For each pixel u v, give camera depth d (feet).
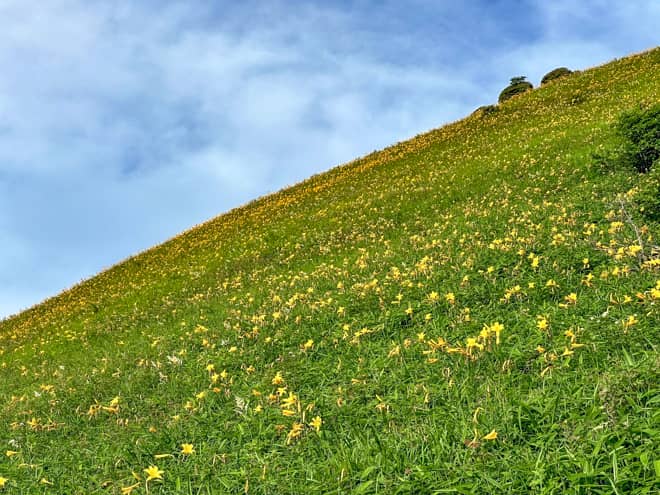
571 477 11.63
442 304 31.17
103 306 78.64
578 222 40.24
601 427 13.42
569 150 69.46
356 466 15.52
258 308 46.93
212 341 38.81
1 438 29.96
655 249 28.40
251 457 18.99
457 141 114.83
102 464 22.06
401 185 88.79
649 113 49.01
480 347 21.70
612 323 21.42
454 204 66.33
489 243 43.45
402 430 17.76
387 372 24.52
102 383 35.99
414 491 13.21
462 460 14.38
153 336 48.47
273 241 79.66
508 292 28.58
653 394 14.14
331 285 46.03
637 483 11.14
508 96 162.09
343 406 21.38
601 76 125.39
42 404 35.40
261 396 25.29
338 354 29.04
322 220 81.41
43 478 21.89
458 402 18.63
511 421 15.48
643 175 47.39
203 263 82.69
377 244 59.41
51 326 79.46
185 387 30.19
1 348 76.64
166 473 19.15
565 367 19.11
